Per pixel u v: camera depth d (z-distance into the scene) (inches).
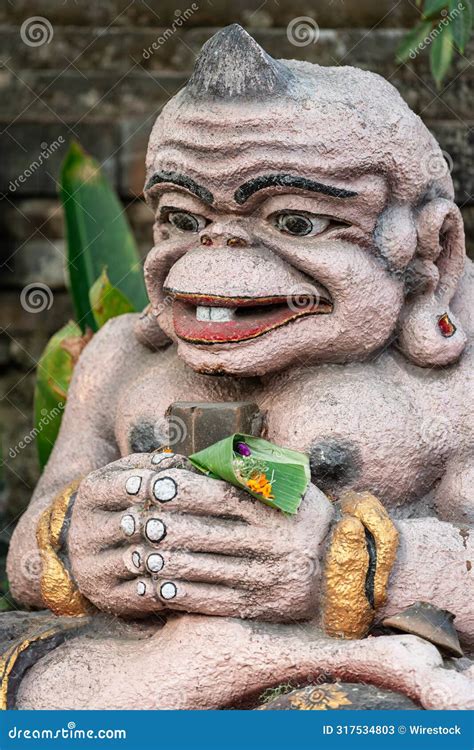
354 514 83.6
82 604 91.1
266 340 89.0
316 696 78.2
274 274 87.9
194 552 82.0
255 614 83.2
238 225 88.8
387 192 89.0
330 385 90.4
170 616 86.7
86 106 172.2
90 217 138.2
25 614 96.1
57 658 87.0
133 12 170.7
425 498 92.4
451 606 84.1
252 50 86.0
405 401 90.4
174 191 90.5
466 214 160.2
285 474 81.1
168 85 170.9
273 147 85.6
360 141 86.4
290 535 82.0
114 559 85.0
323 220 88.1
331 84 88.4
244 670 82.0
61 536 91.8
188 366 94.0
